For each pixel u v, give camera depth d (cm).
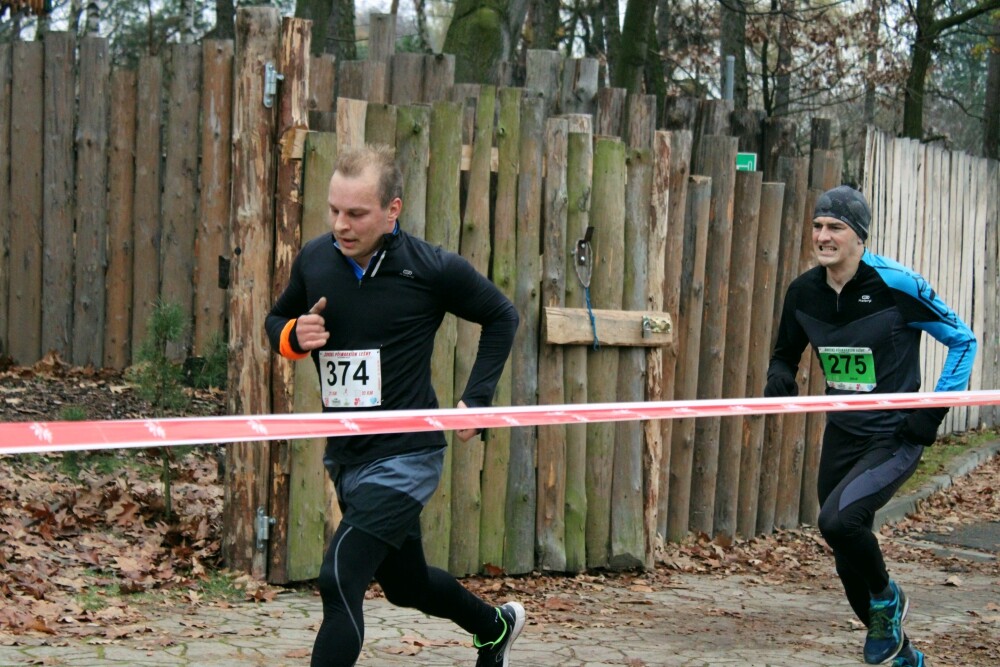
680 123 980
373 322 409
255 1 2030
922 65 1920
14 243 1077
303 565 636
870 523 515
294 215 621
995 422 1485
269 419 384
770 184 861
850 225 520
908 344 530
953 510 1045
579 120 711
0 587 560
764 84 2017
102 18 2111
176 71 1080
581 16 2450
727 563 788
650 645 575
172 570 621
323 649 379
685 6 2398
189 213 1083
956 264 1324
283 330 423
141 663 484
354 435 397
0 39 1822
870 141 1108
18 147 1074
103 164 1080
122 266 1084
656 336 735
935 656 580
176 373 762
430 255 416
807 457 913
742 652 571
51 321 1081
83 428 355
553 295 702
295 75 620
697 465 828
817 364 907
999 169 1427
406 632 570
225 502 638
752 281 850
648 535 744
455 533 686
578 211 709
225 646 520
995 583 775
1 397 926
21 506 689
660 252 745
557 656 544
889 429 525
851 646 594
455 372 678
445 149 664
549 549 712
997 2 1859
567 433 718
